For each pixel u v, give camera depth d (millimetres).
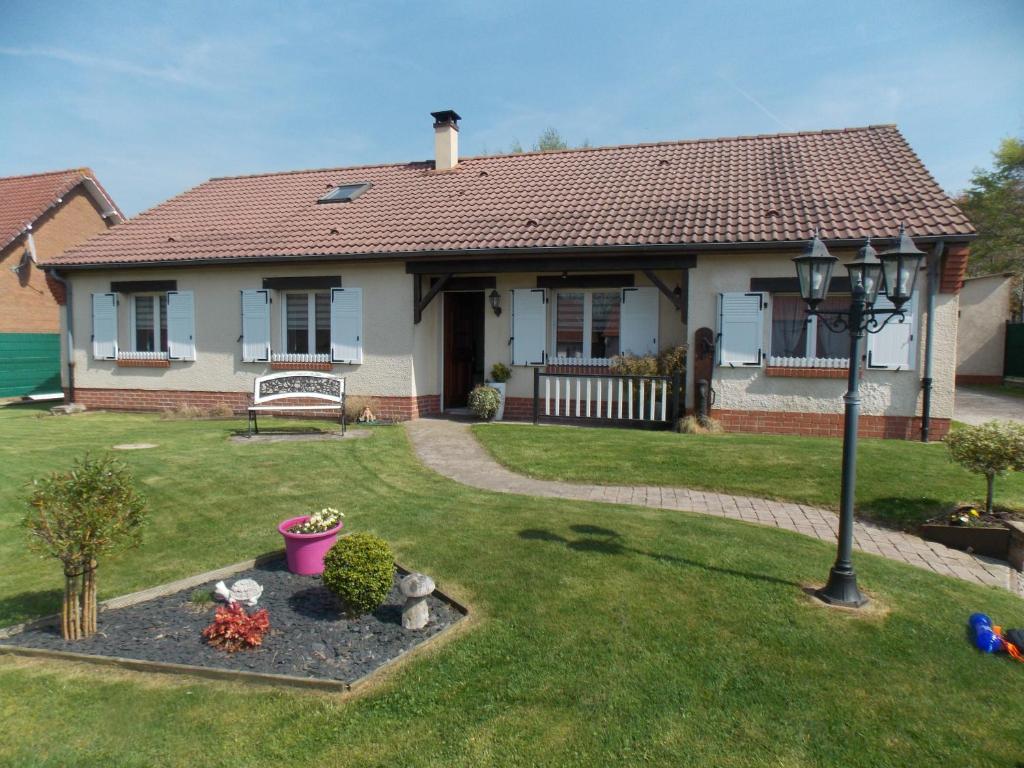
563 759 3068
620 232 11469
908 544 6480
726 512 7035
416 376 12875
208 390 14117
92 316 14828
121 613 4539
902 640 4160
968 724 3389
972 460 6902
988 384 22141
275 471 8305
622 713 3385
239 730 3273
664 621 4309
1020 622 4555
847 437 4609
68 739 3211
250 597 4531
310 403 13211
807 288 4680
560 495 7562
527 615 4387
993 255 28516
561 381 12602
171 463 8648
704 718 3361
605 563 5250
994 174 27828
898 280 4398
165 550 5742
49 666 3873
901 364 10312
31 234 20125
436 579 4988
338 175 17344
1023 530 6199
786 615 4418
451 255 11953
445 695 3537
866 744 3209
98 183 22281
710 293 11078
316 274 13195
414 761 3053
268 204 15992
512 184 14703
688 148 15305
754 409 11023
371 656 3928
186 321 14102
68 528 4043
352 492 7480
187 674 3770
